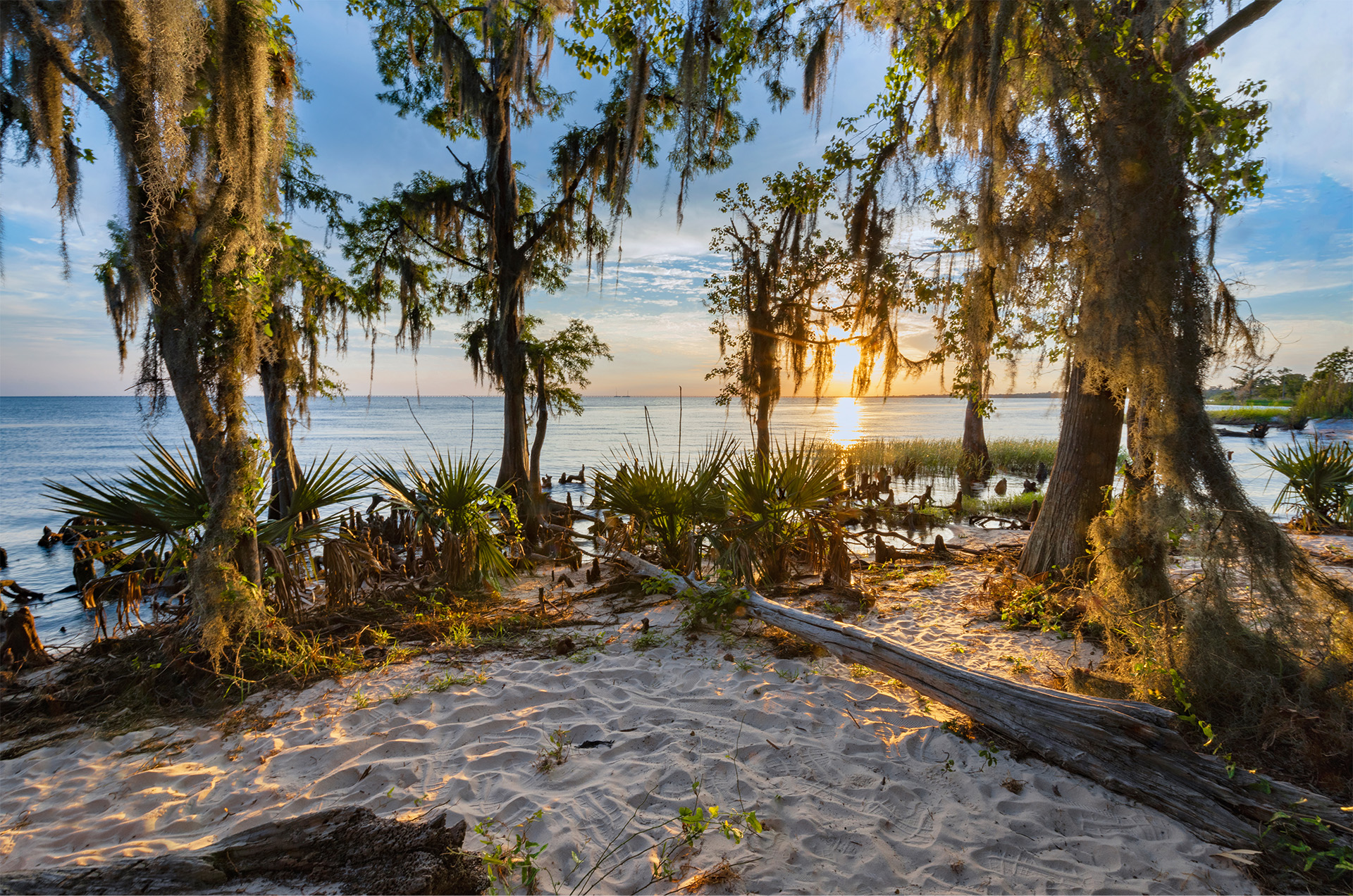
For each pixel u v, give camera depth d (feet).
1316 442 32.07
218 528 15.07
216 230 14.94
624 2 27.84
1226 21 14.70
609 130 34.78
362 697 13.61
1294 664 11.75
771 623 16.57
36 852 8.81
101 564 34.32
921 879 8.02
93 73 14.67
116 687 14.52
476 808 9.48
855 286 32.37
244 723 12.81
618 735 11.78
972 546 32.04
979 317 18.33
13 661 16.51
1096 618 15.07
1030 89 16.33
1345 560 23.90
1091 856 8.55
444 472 24.73
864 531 33.27
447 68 34.01
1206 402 13.66
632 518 24.53
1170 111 13.00
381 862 7.91
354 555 20.12
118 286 22.98
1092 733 10.28
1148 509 13.48
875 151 22.70
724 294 39.14
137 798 10.14
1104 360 13.76
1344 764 9.82
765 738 11.54
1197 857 8.46
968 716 11.98
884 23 21.29
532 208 40.60
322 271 36.06
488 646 17.24
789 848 8.54
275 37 16.22
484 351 40.70
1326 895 7.66
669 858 8.33
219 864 7.73
